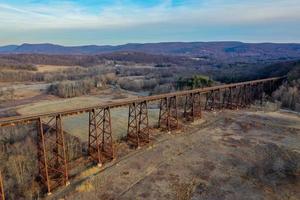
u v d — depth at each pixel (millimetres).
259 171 24469
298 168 24750
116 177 23266
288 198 20172
